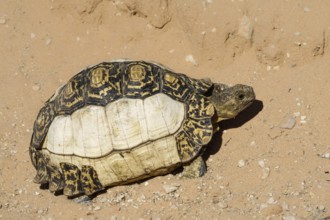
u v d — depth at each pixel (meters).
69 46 10.45
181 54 9.80
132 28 10.22
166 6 9.94
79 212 8.05
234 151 8.38
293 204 7.57
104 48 10.29
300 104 8.73
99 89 8.02
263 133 8.50
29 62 10.41
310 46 9.02
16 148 9.30
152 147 7.83
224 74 9.40
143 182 8.23
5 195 8.58
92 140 7.91
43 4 10.89
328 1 9.20
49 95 9.95
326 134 8.34
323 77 8.93
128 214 7.88
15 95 10.02
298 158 8.12
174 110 7.94
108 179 8.05
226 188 7.94
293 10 9.17
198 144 7.87
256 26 9.26
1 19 10.86
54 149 8.12
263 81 9.14
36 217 8.14
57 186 8.17
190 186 8.02
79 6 10.48
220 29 9.34
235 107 8.24
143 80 7.99
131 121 7.84
